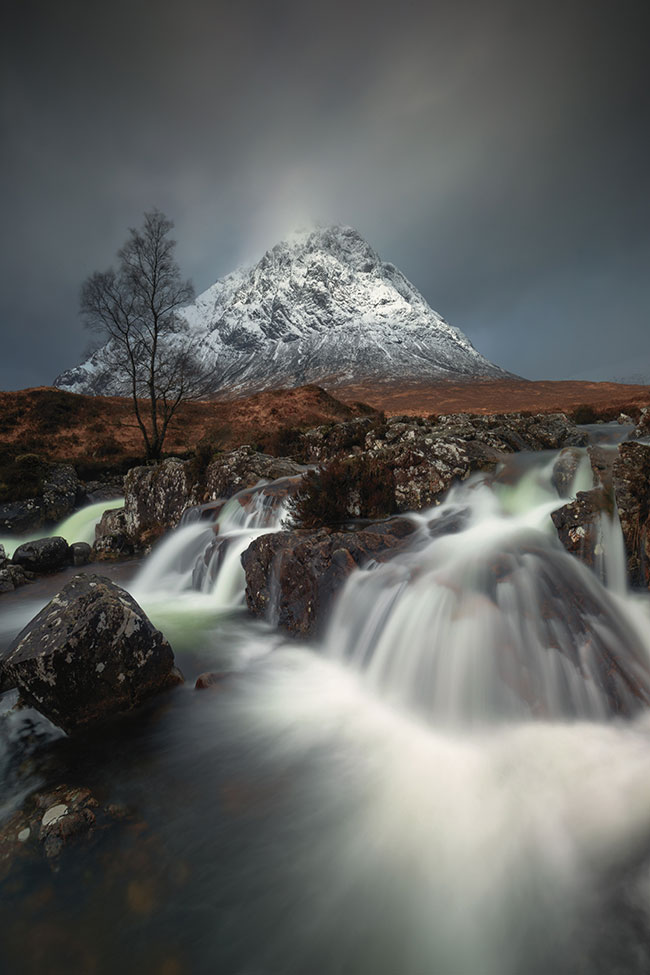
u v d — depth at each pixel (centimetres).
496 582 559
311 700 557
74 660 491
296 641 716
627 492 686
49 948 273
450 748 457
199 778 423
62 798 377
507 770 415
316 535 796
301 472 1440
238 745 473
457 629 523
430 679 524
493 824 360
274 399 4622
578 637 498
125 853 336
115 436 3512
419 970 265
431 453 1075
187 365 2741
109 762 448
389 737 483
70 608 529
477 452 1087
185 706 542
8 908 293
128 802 389
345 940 282
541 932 281
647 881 304
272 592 798
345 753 457
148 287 2552
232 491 1417
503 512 855
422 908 300
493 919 291
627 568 654
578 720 455
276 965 268
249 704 547
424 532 788
